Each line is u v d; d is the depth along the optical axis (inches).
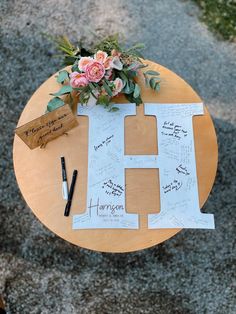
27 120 41.2
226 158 54.3
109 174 39.1
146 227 37.8
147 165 39.4
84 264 50.2
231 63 59.2
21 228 51.5
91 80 37.7
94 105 40.8
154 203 38.4
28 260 50.4
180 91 42.0
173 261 50.2
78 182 38.9
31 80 58.1
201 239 50.9
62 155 39.8
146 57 59.1
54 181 39.1
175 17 61.6
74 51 40.8
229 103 57.2
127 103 41.1
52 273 49.9
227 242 50.9
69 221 38.0
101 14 61.9
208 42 60.3
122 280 49.6
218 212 52.0
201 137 40.6
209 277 49.7
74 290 49.4
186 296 49.1
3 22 61.4
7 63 59.1
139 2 62.4
